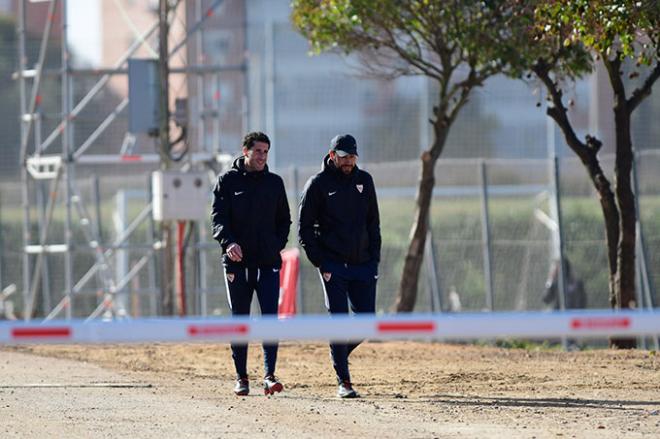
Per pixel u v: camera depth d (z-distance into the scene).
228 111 91.50
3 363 54.31
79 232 93.69
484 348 59.47
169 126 75.56
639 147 96.25
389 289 87.94
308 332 30.41
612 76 59.88
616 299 61.00
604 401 40.94
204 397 43.12
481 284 83.69
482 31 60.66
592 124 115.75
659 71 59.41
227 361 54.50
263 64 117.25
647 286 71.06
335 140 42.75
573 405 40.09
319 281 84.06
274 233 43.72
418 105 112.06
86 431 35.72
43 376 49.50
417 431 35.34
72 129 85.19
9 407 40.72
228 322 30.42
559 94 61.72
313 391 44.88
